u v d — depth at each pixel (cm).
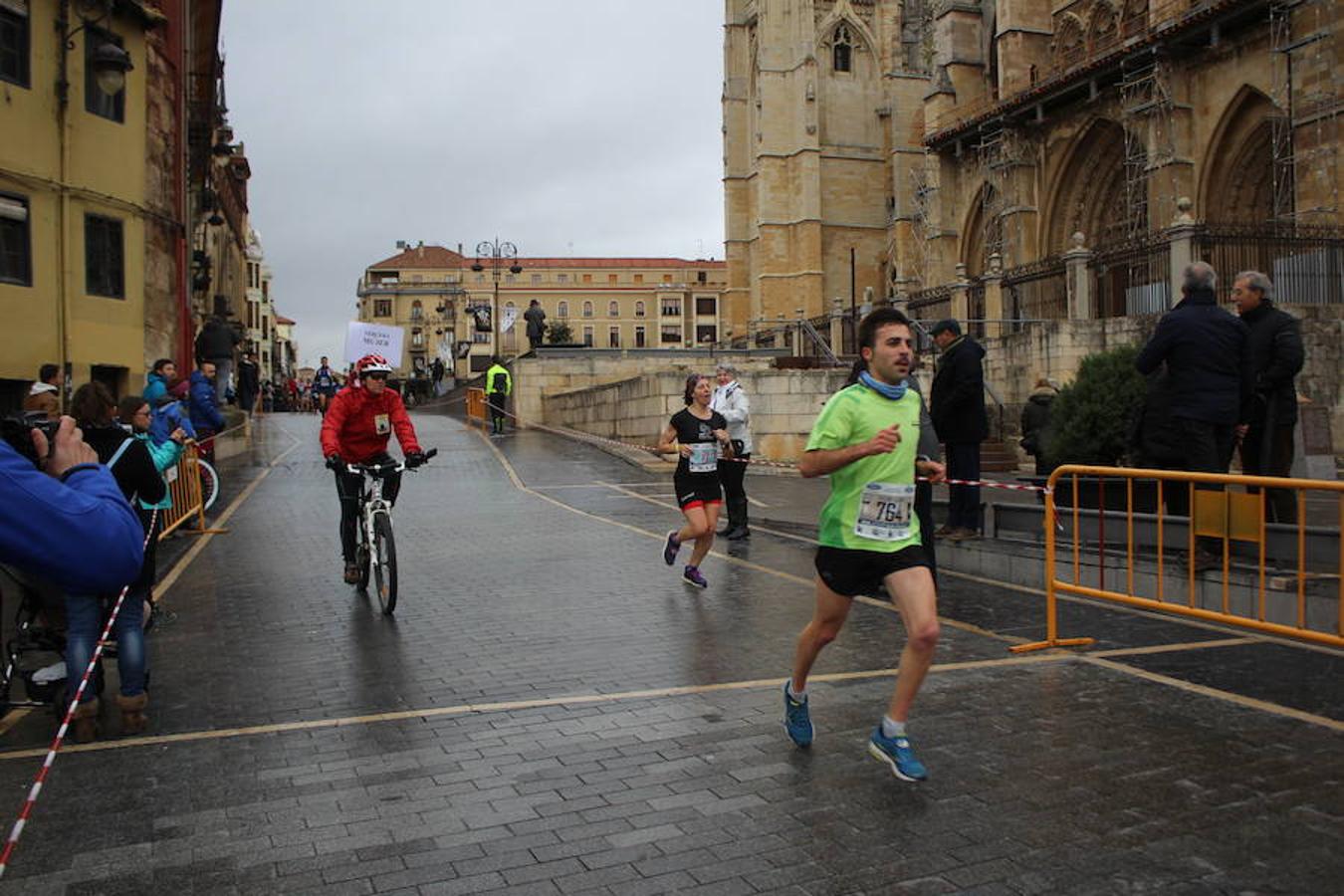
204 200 3231
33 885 375
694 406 942
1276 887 360
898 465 465
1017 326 2923
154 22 2038
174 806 447
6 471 437
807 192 5722
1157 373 845
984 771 475
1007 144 4069
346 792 461
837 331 3897
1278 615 720
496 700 602
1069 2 4131
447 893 364
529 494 1711
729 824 419
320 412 4281
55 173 1809
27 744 538
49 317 1795
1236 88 3109
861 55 5916
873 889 363
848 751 504
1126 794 444
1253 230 2308
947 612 825
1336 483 582
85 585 465
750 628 780
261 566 1075
